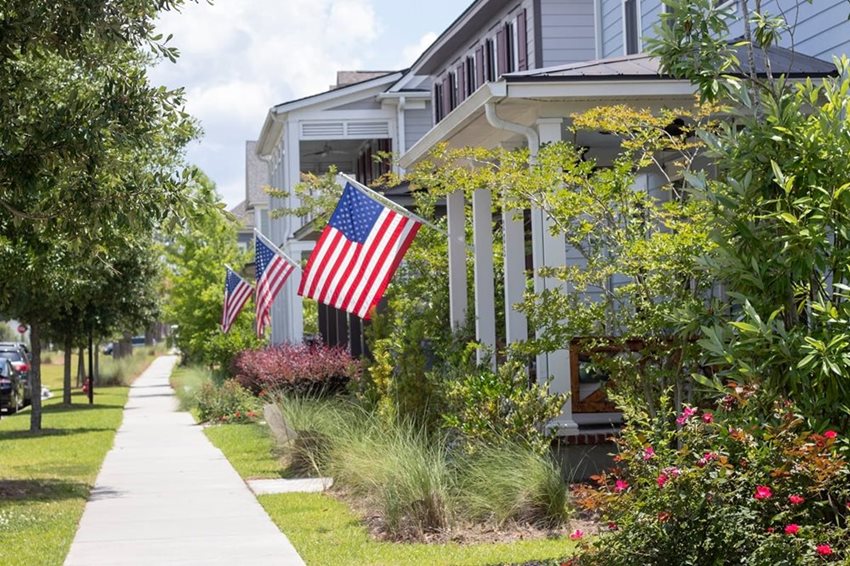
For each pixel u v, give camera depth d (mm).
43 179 12555
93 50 12586
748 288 8641
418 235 20375
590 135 16266
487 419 13047
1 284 18000
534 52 24781
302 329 36656
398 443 13383
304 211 28750
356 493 13914
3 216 13297
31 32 11406
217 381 36469
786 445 7453
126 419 30188
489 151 14211
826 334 7805
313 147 41000
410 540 11203
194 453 20656
